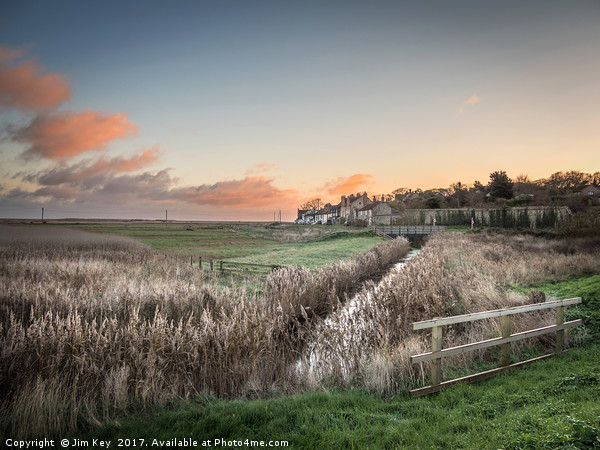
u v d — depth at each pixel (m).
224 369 6.78
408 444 3.99
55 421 5.02
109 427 5.00
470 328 8.96
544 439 3.58
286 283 13.20
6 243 33.56
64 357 6.30
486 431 4.05
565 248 25.05
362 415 4.85
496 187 91.06
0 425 4.91
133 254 27.64
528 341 7.73
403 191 141.12
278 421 4.81
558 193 90.44
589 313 9.18
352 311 11.05
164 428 4.89
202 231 84.38
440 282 12.75
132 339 6.71
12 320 7.00
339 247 40.47
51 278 15.66
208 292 11.32
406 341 7.70
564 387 5.15
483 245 30.52
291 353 8.08
